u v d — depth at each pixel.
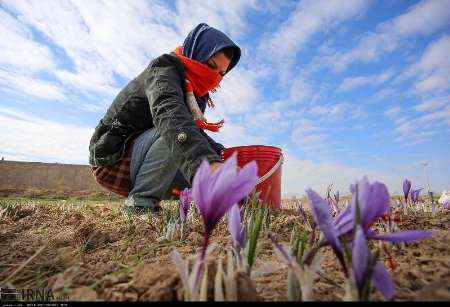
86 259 0.57
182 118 0.80
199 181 0.27
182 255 0.55
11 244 0.74
